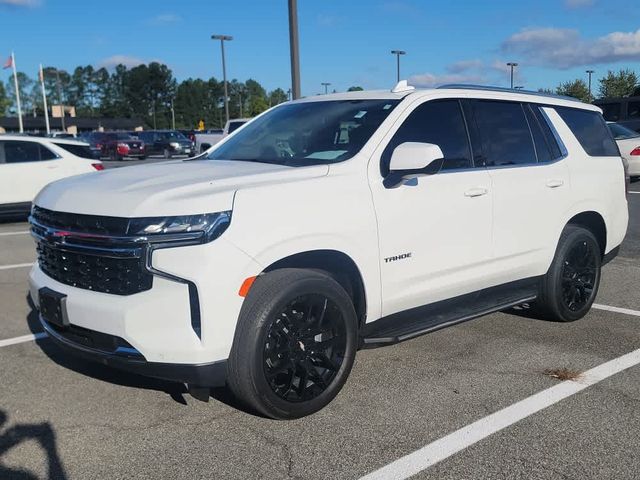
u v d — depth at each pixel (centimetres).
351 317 390
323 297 374
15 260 871
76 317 358
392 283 414
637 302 643
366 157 408
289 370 367
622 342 518
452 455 337
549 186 521
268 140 474
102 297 347
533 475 318
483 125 488
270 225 350
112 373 449
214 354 336
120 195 349
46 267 396
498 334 538
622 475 318
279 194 360
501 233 485
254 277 345
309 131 457
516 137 513
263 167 414
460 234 454
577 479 314
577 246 554
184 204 331
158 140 4522
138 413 387
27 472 322
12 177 1255
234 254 335
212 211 333
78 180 403
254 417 381
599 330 551
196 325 335
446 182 443
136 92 13800
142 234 328
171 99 13412
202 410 391
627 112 2280
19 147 1273
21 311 611
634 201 1417
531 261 516
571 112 578
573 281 559
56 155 1304
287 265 375
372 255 399
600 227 593
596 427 367
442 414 385
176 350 332
